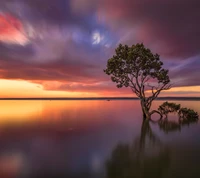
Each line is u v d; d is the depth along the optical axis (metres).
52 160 11.76
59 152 13.50
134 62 32.00
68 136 19.02
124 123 28.19
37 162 11.45
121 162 11.38
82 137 18.47
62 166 10.72
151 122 28.91
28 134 19.95
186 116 33.47
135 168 10.41
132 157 12.34
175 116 36.69
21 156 12.53
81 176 9.48
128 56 30.44
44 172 9.95
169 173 9.70
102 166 10.81
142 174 9.66
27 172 9.91
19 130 22.34
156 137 18.45
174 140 17.14
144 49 30.88
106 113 44.78
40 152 13.54
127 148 14.57
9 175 9.52
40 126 25.16
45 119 32.62
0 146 15.05
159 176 9.38
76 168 10.45
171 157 12.26
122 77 33.19
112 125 26.31
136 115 40.28
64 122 29.19
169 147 14.76
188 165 10.86
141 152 13.48
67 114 41.88
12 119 32.53
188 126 24.78
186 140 17.08
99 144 15.81
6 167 10.59
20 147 14.84
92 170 10.21
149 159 11.98
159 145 15.41
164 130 22.16
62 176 9.45
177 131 21.45
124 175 9.52
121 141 16.89
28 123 27.95
